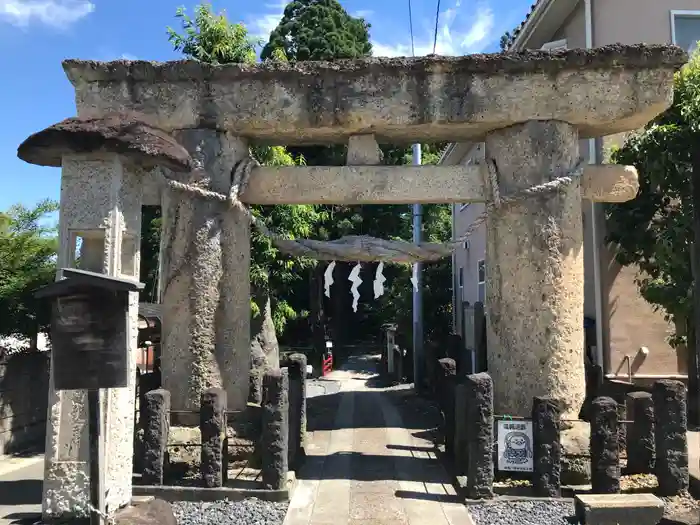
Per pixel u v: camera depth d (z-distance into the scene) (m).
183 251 7.27
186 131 7.38
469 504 5.88
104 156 5.18
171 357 7.20
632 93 7.11
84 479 5.09
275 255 11.87
